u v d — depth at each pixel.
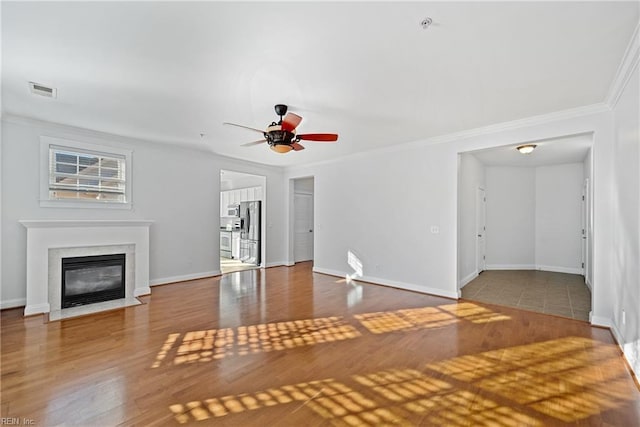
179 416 1.81
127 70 2.50
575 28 1.93
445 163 4.49
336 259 6.06
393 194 5.13
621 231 2.74
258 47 2.17
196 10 1.77
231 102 3.17
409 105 3.26
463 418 1.82
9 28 1.93
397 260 5.07
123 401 1.94
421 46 2.15
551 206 6.54
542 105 3.25
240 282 5.41
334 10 1.76
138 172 4.80
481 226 6.48
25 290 3.79
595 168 3.22
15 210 3.73
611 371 2.34
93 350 2.66
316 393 2.06
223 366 2.41
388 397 2.02
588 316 3.59
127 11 1.78
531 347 2.76
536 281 5.52
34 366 2.37
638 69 2.19
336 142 4.86
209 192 5.79
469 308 3.93
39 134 3.87
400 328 3.23
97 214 4.36
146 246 4.59
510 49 2.18
